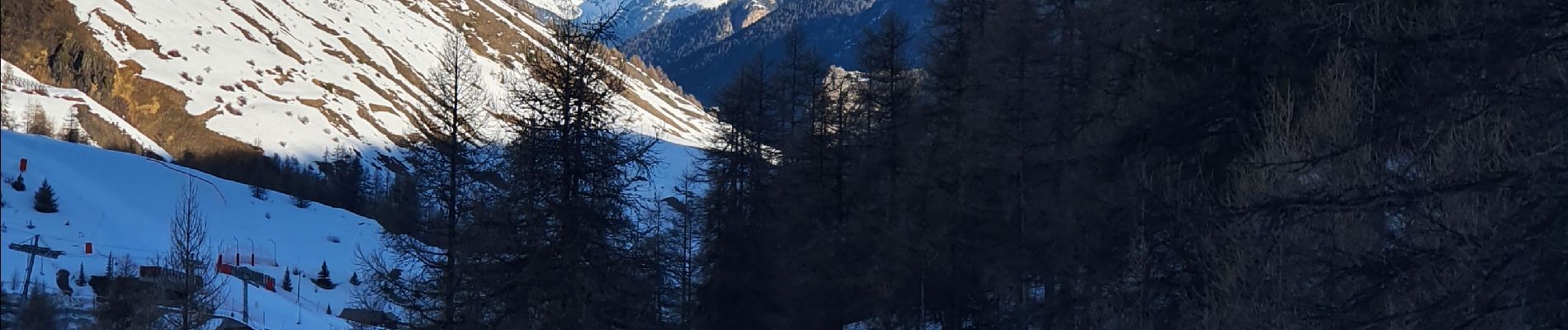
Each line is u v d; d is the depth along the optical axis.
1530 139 11.88
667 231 32.12
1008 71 25.45
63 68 129.50
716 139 31.19
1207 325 14.75
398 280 22.39
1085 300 21.03
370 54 193.50
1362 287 12.78
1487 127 12.64
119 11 152.50
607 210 21.38
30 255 43.94
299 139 144.75
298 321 44.84
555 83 21.03
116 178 77.25
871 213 27.39
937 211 25.25
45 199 64.75
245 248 69.56
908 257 25.09
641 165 22.03
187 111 140.00
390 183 113.75
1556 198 11.10
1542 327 11.52
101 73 135.50
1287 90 15.73
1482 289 11.44
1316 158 13.15
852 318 29.80
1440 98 13.33
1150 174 18.78
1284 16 16.53
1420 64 13.74
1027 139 23.86
